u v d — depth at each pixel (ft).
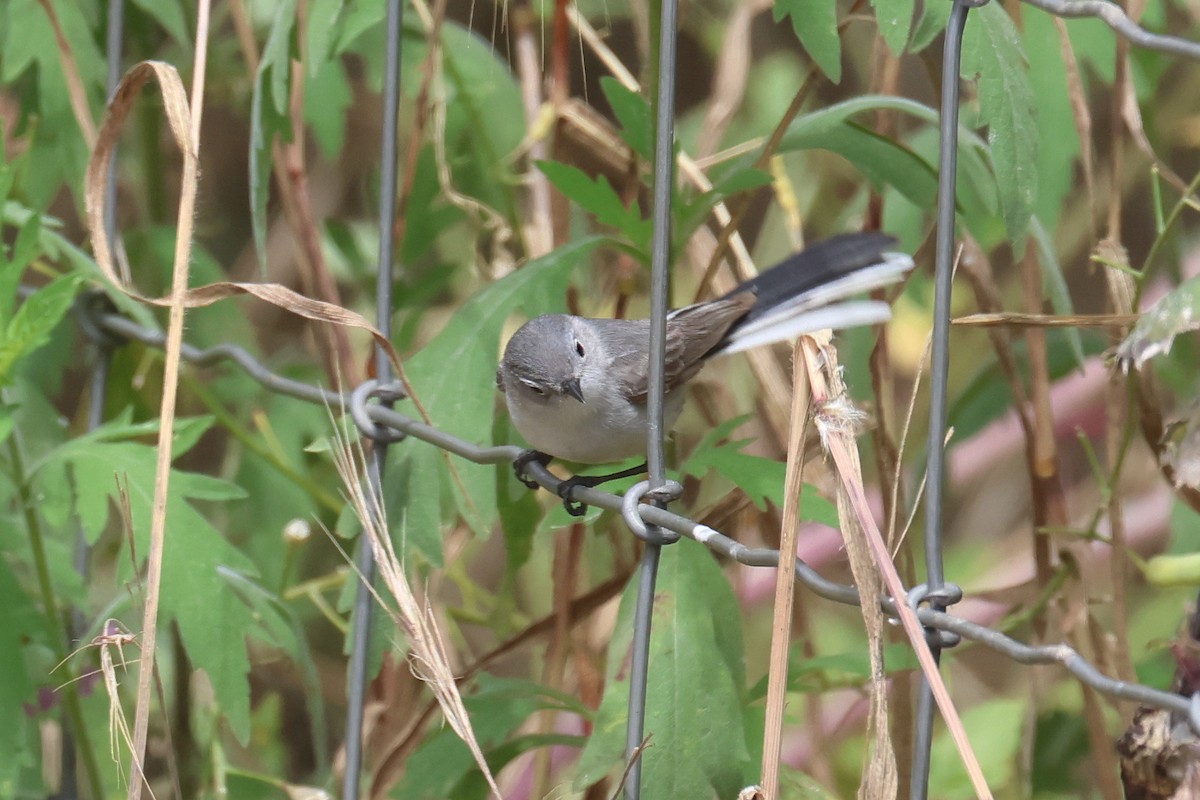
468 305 23.81
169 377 18.39
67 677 23.94
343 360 29.43
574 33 33.22
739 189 23.88
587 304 33.88
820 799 21.50
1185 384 30.53
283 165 28.58
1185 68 38.65
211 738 26.35
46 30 28.37
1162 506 36.47
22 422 27.78
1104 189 38.32
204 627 22.16
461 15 36.45
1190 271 37.04
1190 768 15.33
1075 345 25.64
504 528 27.37
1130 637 32.48
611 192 24.07
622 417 24.47
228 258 39.96
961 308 39.60
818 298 23.48
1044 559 25.59
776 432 27.96
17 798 23.90
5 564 22.00
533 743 23.49
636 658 17.60
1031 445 25.57
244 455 32.24
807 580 15.96
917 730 15.33
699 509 28.99
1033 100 20.40
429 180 32.42
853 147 25.04
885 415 25.21
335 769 26.94
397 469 22.71
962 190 27.96
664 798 18.81
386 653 26.04
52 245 26.04
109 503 28.02
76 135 28.40
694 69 42.50
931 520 15.43
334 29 25.08
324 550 35.09
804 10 20.43
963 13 15.62
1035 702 26.73
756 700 21.88
